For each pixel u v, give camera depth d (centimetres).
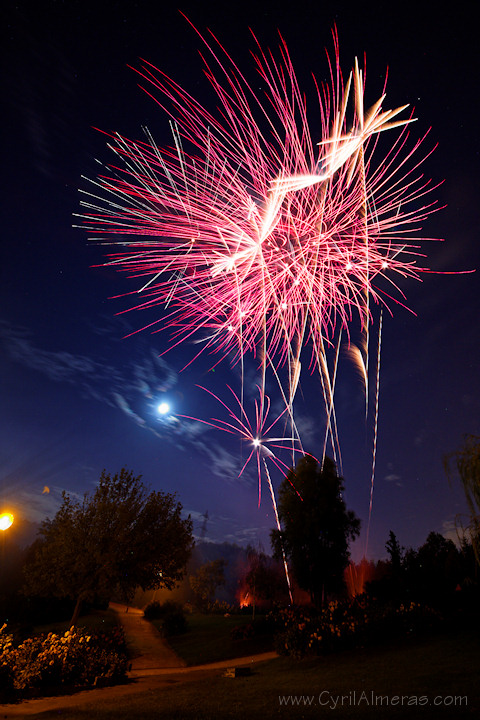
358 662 1412
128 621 3703
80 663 1498
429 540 2538
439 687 969
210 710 977
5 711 1121
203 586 5366
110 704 1128
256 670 1591
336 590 2958
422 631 1662
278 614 2434
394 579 2530
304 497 3003
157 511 2411
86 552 2261
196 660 2152
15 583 3691
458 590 2331
